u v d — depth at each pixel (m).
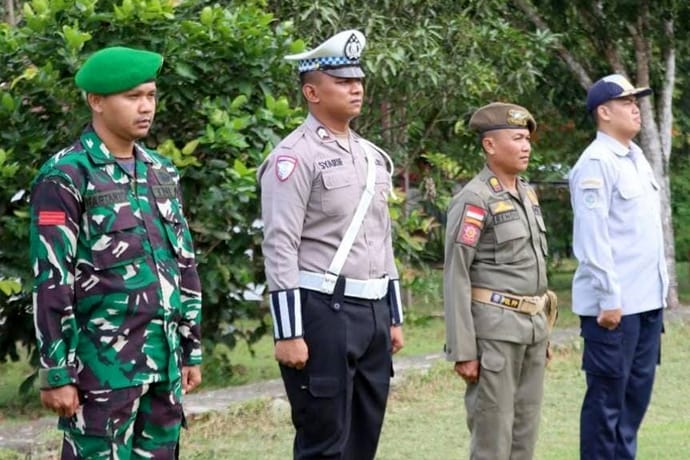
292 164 5.48
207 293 9.23
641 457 7.68
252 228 9.33
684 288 19.75
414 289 12.48
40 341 4.72
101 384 4.79
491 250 6.06
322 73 5.53
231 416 8.72
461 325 6.00
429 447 8.19
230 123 8.97
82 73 4.91
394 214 10.63
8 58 8.89
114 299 4.80
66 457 4.88
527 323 6.07
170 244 5.02
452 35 13.26
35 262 4.75
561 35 14.80
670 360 11.97
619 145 6.63
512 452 6.23
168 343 4.93
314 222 5.51
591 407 6.60
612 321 6.42
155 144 9.31
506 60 13.61
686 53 17.02
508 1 15.81
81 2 8.88
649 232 6.59
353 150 5.65
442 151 14.91
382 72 12.25
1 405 9.55
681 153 20.33
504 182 6.15
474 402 6.07
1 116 8.73
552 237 17.84
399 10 13.11
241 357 12.33
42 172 4.82
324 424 5.48
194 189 9.07
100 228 4.80
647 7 15.27
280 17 12.32
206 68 9.16
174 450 5.03
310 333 5.47
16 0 12.34
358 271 5.51
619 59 16.17
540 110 17.23
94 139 4.91
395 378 10.29
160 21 9.04
